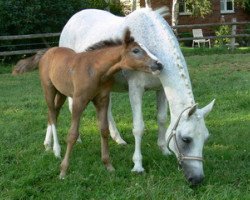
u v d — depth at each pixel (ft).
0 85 38.86
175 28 60.23
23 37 50.67
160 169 17.51
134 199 14.88
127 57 15.67
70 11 55.57
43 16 54.60
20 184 16.30
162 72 16.07
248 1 88.12
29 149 20.63
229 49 57.98
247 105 28.09
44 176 17.03
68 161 17.28
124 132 23.75
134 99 17.76
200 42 75.77
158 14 17.25
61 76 17.93
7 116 27.22
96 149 20.72
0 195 15.67
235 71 40.63
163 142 19.52
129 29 15.92
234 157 19.17
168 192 15.25
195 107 14.69
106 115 17.58
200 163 15.01
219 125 24.25
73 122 17.16
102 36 19.83
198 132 14.84
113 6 73.05
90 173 17.40
